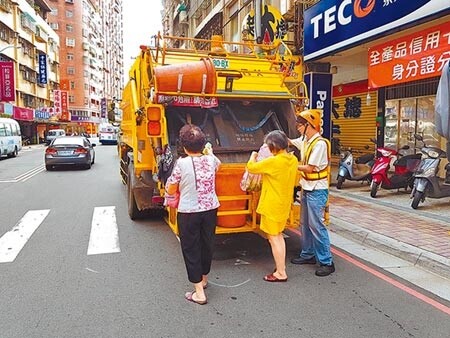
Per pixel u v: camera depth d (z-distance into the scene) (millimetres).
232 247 5875
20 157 25625
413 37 7742
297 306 3926
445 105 5426
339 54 10047
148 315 3748
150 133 5355
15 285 4469
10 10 37656
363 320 3637
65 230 6902
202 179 4066
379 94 12094
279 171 4445
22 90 41438
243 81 6297
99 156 25391
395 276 4695
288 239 6301
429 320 3637
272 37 11227
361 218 6973
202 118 6281
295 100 6180
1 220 7664
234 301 4055
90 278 4672
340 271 4863
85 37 76062
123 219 7754
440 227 6355
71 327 3525
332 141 14695
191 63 5379
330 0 9609
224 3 22812
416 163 8734
